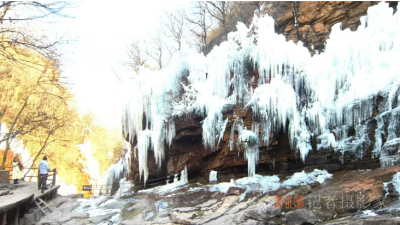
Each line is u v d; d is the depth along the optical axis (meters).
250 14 22.14
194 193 11.71
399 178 8.12
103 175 33.72
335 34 12.79
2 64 19.67
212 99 13.87
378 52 11.09
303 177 10.90
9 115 22.14
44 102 22.39
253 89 13.57
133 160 19.31
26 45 9.19
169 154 16.02
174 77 16.48
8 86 21.89
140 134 16.28
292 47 13.17
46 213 10.72
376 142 10.16
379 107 10.25
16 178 14.66
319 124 11.83
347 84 11.66
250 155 12.76
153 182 17.61
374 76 10.63
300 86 12.91
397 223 6.11
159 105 16.28
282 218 8.19
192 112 14.38
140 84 17.33
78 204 12.80
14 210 8.88
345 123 11.18
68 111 25.48
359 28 13.09
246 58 13.97
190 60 16.30
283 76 13.29
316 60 12.62
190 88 15.50
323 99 11.84
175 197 11.76
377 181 8.53
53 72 13.60
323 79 12.06
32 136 27.00
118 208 11.80
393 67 10.34
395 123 9.69
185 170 15.18
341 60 11.89
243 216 8.56
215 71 14.42
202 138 14.52
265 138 12.50
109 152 35.31
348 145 10.87
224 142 13.70
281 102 12.11
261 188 10.54
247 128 13.03
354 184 8.75
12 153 27.81
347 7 15.35
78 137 33.09
